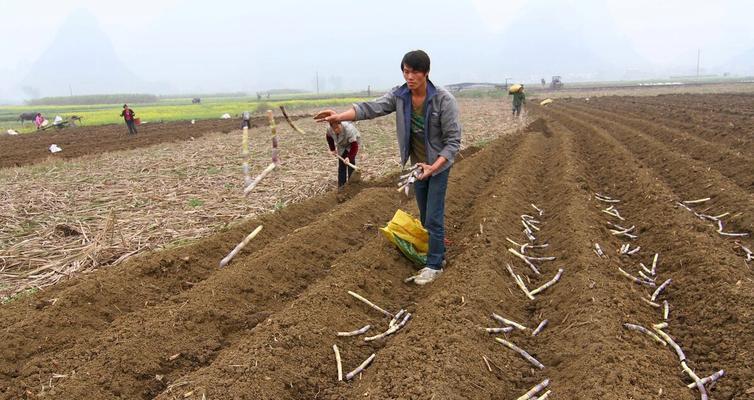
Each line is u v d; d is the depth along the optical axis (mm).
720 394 4395
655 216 8727
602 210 9500
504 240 7684
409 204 9609
